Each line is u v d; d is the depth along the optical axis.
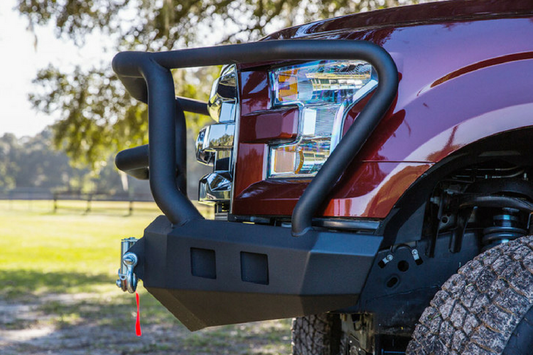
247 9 9.89
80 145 11.48
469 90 1.83
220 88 2.20
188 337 5.48
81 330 5.80
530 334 1.65
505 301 1.69
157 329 5.88
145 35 9.98
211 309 1.96
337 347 2.90
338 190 1.83
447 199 2.21
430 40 1.92
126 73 2.12
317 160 1.93
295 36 2.19
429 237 2.19
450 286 1.86
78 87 10.83
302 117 1.95
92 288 8.96
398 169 1.79
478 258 1.86
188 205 2.02
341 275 1.74
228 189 2.14
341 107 1.91
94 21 10.00
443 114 1.82
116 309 7.04
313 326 2.92
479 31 1.91
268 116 2.00
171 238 1.95
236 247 1.85
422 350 1.83
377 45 1.83
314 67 1.97
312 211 1.80
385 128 1.83
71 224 26.30
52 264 12.68
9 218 30.48
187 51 2.02
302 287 1.75
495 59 1.86
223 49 1.96
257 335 5.61
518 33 1.89
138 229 23.58
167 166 2.03
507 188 2.15
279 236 1.81
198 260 1.93
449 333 1.77
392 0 7.94
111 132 11.26
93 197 50.53
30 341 5.29
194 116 11.45
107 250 15.96
